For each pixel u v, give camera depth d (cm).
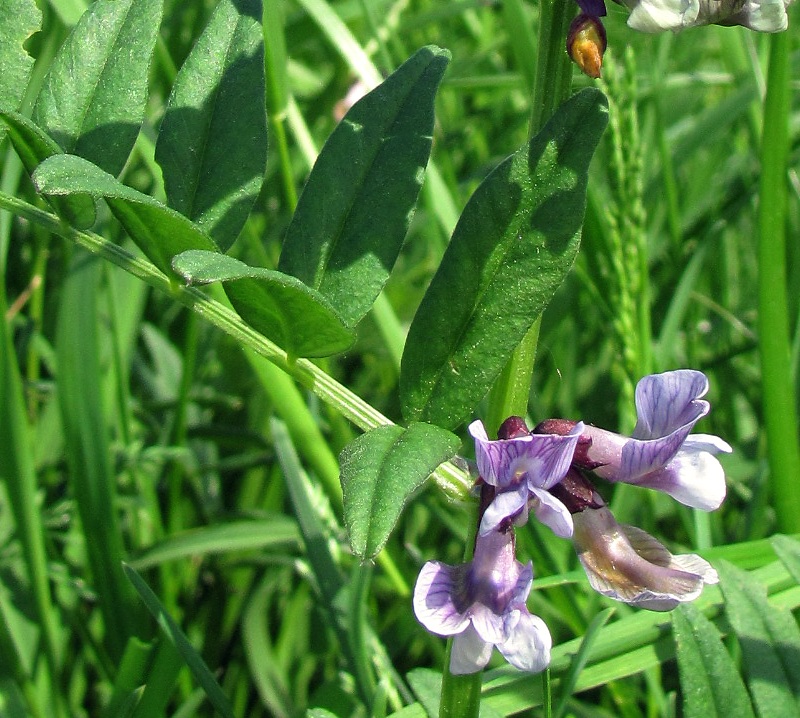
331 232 9
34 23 9
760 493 14
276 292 8
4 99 9
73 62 9
